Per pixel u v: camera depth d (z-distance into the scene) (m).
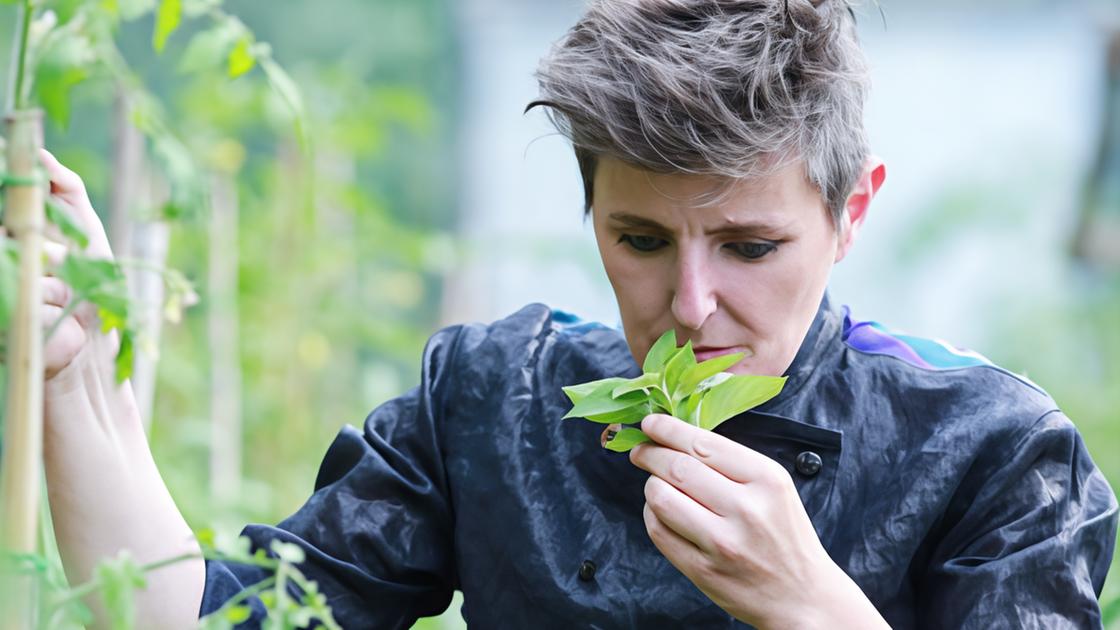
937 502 1.67
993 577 1.60
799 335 1.59
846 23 1.66
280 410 4.19
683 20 1.54
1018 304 9.29
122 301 1.32
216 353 3.77
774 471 1.44
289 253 4.18
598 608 1.70
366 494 1.79
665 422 1.48
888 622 1.68
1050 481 1.67
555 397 1.82
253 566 1.72
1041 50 10.25
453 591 1.89
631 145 1.46
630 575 1.71
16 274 1.22
